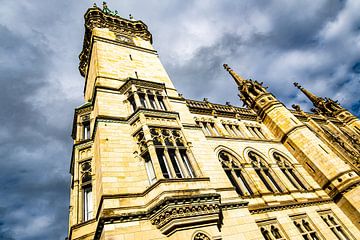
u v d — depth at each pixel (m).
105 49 23.89
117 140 14.54
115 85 19.75
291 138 26.55
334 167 22.58
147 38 30.78
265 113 29.67
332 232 18.23
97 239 10.64
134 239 10.02
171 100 20.45
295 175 23.73
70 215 14.56
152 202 11.23
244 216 12.99
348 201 20.81
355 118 39.31
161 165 13.55
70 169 18.06
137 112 16.00
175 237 10.20
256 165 22.05
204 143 17.39
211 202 11.66
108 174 12.30
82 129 19.50
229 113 27.89
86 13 29.41
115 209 10.80
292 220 17.64
